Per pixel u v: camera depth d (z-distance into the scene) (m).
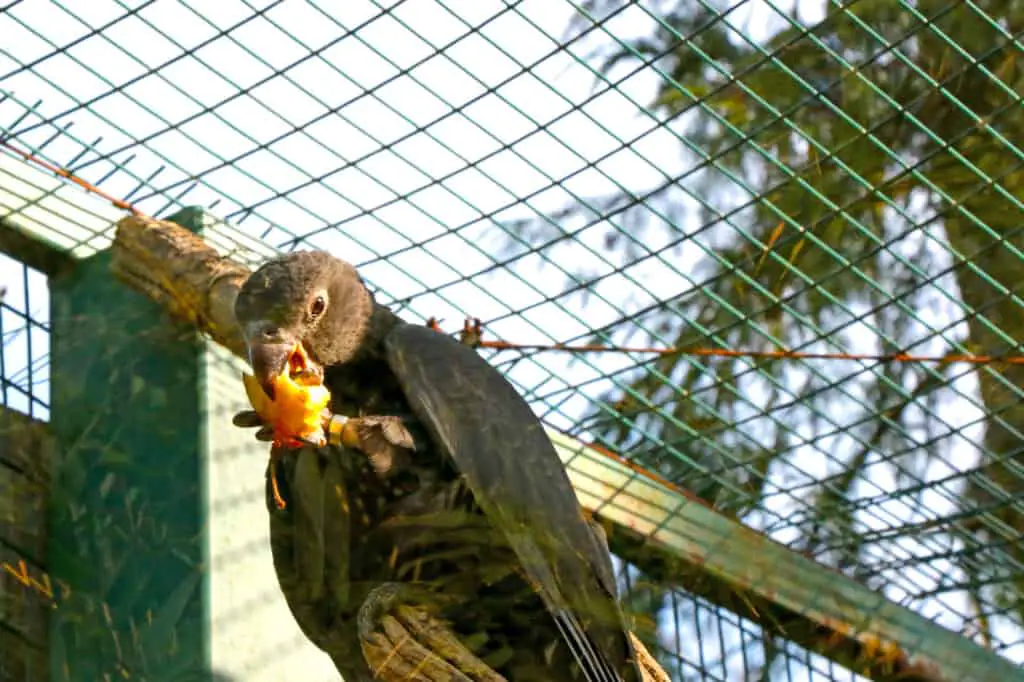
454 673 6.15
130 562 6.60
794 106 6.95
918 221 7.62
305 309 6.59
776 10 6.75
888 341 7.50
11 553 6.55
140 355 6.93
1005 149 7.81
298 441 6.31
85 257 7.15
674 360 7.83
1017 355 7.50
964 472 7.84
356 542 6.52
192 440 6.74
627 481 7.60
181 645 6.46
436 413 6.39
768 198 7.54
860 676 7.47
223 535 6.65
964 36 8.10
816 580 7.52
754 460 7.84
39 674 6.45
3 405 6.80
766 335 7.44
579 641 6.20
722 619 7.24
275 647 6.64
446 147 6.94
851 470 7.84
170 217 7.28
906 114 6.97
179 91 6.78
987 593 7.95
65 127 6.92
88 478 6.76
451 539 6.44
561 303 7.46
